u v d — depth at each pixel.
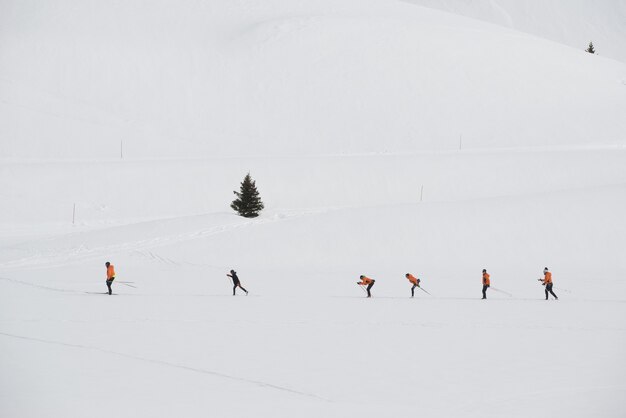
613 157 81.06
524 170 79.19
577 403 12.87
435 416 11.98
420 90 122.62
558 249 42.56
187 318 22.61
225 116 118.00
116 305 25.91
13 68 124.06
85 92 121.31
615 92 123.31
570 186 74.44
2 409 11.94
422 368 15.50
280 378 14.58
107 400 12.66
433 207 50.38
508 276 37.16
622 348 17.73
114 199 74.50
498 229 45.38
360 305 26.16
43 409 11.98
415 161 82.19
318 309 24.95
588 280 35.00
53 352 16.88
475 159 82.50
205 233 52.09
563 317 22.98
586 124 110.69
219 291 31.19
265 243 46.03
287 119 117.00
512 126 112.25
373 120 115.81
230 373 14.97
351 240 45.72
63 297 28.52
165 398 12.90
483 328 20.70
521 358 16.50
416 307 25.56
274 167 81.19
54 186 76.12
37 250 49.16
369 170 80.25
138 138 109.69
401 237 45.53
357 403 12.76
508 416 12.07
